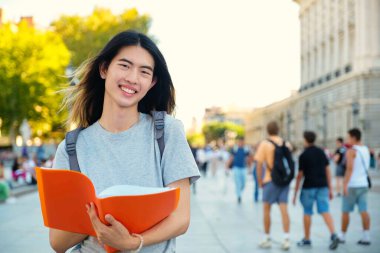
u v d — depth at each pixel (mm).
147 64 2285
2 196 16203
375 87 54406
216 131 162000
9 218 12125
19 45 42500
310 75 77750
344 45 62406
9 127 45500
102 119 2338
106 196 1900
